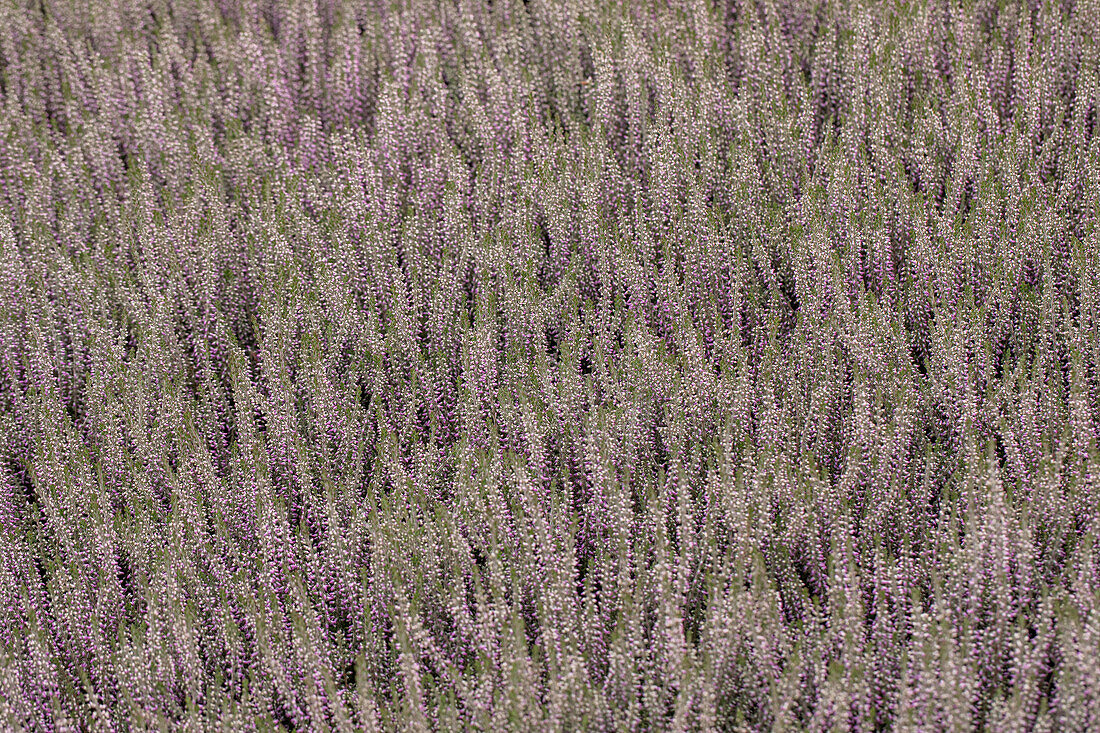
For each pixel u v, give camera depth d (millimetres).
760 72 11828
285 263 10281
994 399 8328
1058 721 6574
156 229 10688
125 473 9117
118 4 14664
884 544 7859
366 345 9641
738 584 7098
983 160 10242
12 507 9102
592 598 7406
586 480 8609
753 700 7086
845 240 9977
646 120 11367
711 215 10156
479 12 13727
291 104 12875
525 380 9156
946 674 6539
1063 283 9297
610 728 7020
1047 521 7652
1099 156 10000
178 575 7988
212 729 7387
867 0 12375
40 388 9719
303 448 8875
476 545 8078
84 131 12094
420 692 7105
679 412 8734
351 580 8023
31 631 7730
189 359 10086
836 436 8672
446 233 10523
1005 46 11688
